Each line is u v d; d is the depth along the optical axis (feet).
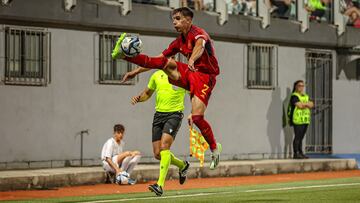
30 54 108.27
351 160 135.23
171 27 121.49
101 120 115.85
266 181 107.24
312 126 146.20
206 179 110.73
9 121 106.22
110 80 116.57
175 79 61.52
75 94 112.98
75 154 112.98
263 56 136.98
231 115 132.16
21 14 105.50
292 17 141.38
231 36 129.90
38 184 92.99
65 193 86.99
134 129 119.65
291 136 141.08
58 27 111.04
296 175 120.88
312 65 145.69
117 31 116.78
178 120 73.82
